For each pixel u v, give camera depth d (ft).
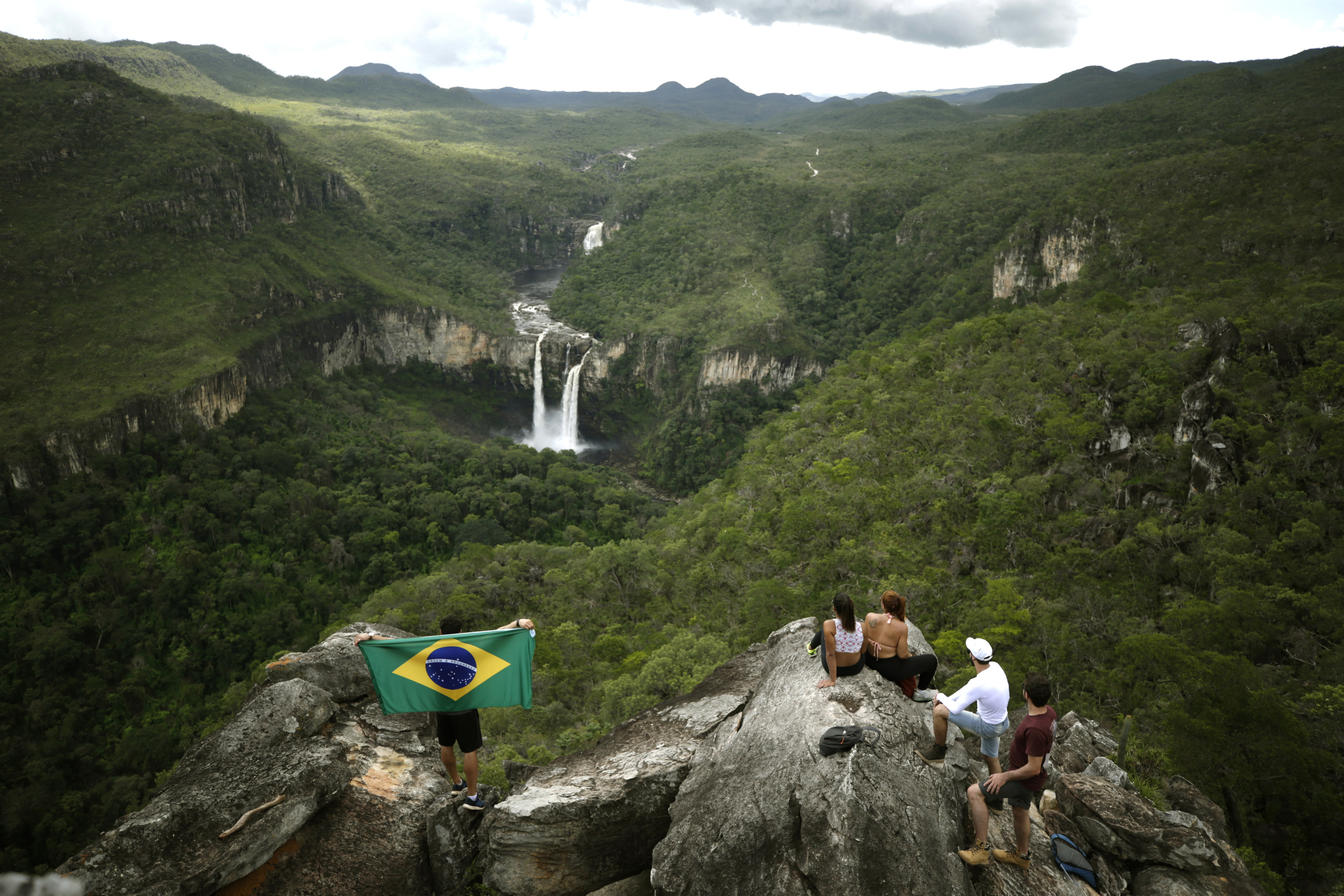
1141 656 101.65
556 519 358.23
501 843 29.66
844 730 26.55
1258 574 124.26
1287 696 95.81
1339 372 147.33
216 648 269.64
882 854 22.97
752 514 208.33
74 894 18.45
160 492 315.37
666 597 197.47
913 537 165.58
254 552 308.19
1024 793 25.90
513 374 559.38
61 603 271.08
